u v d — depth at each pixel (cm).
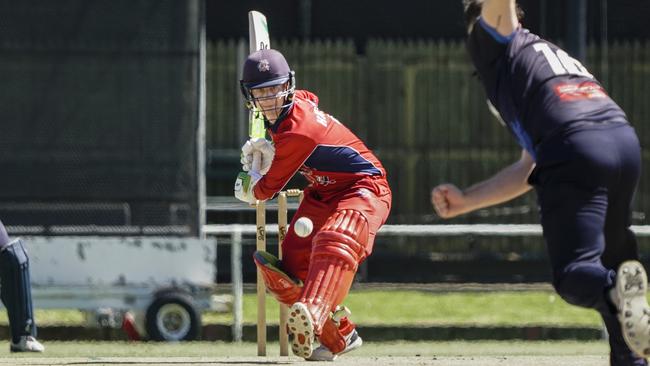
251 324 4184
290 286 2416
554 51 1783
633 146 1722
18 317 3073
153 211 3891
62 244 3875
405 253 5200
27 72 3878
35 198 3884
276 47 5416
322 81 5400
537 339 4225
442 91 5428
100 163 3897
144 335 3928
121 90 3888
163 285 3884
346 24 5488
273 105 2323
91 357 2930
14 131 3878
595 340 4047
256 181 2431
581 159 1681
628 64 5416
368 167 2411
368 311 4644
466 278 5181
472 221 5300
